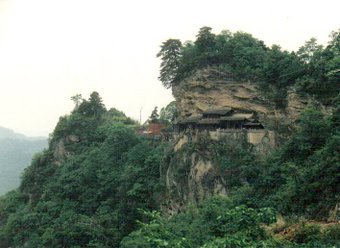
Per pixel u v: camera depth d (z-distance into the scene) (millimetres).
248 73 74562
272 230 35500
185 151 69500
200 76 79062
